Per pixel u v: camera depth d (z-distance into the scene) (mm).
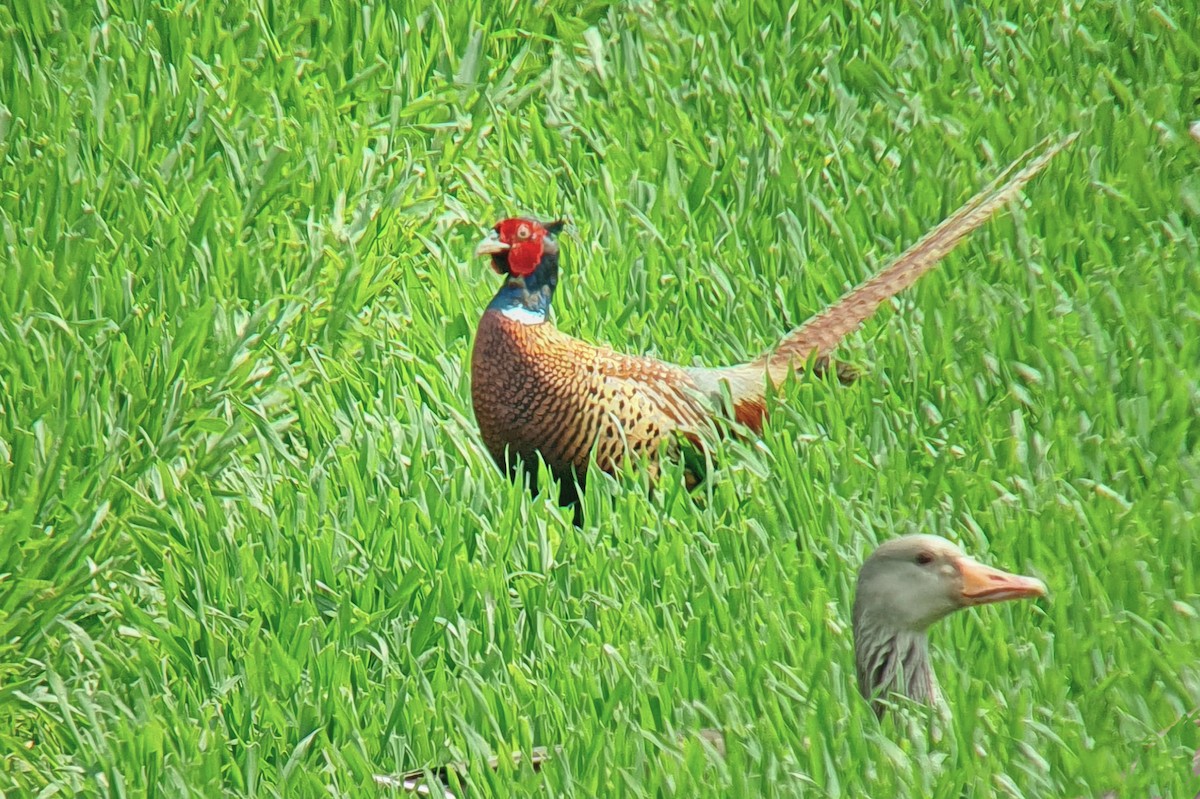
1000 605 9242
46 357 11297
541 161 15219
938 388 11336
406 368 12281
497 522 10508
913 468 10633
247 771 8570
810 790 7875
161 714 9242
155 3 16156
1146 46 15484
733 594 9484
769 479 10438
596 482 10711
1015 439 10461
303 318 12516
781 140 14758
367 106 15430
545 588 9727
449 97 15391
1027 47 15805
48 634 9906
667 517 10328
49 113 14422
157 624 9750
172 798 8492
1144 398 10703
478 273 13516
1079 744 8047
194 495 10977
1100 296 11922
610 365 11000
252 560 10125
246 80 15164
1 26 15375
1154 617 9094
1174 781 7707
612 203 14070
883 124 14969
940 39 16375
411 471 10938
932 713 8250
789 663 8961
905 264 11719
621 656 9039
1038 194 13430
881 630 8484
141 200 13484
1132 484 10188
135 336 11898
